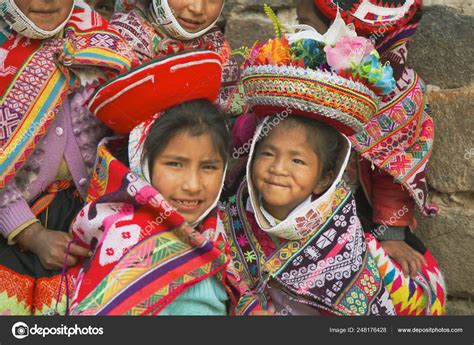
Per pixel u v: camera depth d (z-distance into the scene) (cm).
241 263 262
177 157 235
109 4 363
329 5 284
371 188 304
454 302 330
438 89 323
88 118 267
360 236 262
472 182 314
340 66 242
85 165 269
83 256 247
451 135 318
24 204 258
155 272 230
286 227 248
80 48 262
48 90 258
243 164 283
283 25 280
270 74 244
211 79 246
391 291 276
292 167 247
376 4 285
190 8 285
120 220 233
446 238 325
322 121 248
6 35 260
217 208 259
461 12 318
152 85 235
